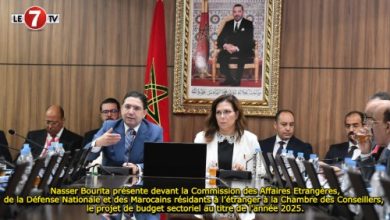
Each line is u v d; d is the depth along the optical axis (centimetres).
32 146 533
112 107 526
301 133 556
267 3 553
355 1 548
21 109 584
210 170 391
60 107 542
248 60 557
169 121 571
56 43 582
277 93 554
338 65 551
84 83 580
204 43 564
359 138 373
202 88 564
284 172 296
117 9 577
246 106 557
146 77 550
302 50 555
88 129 579
